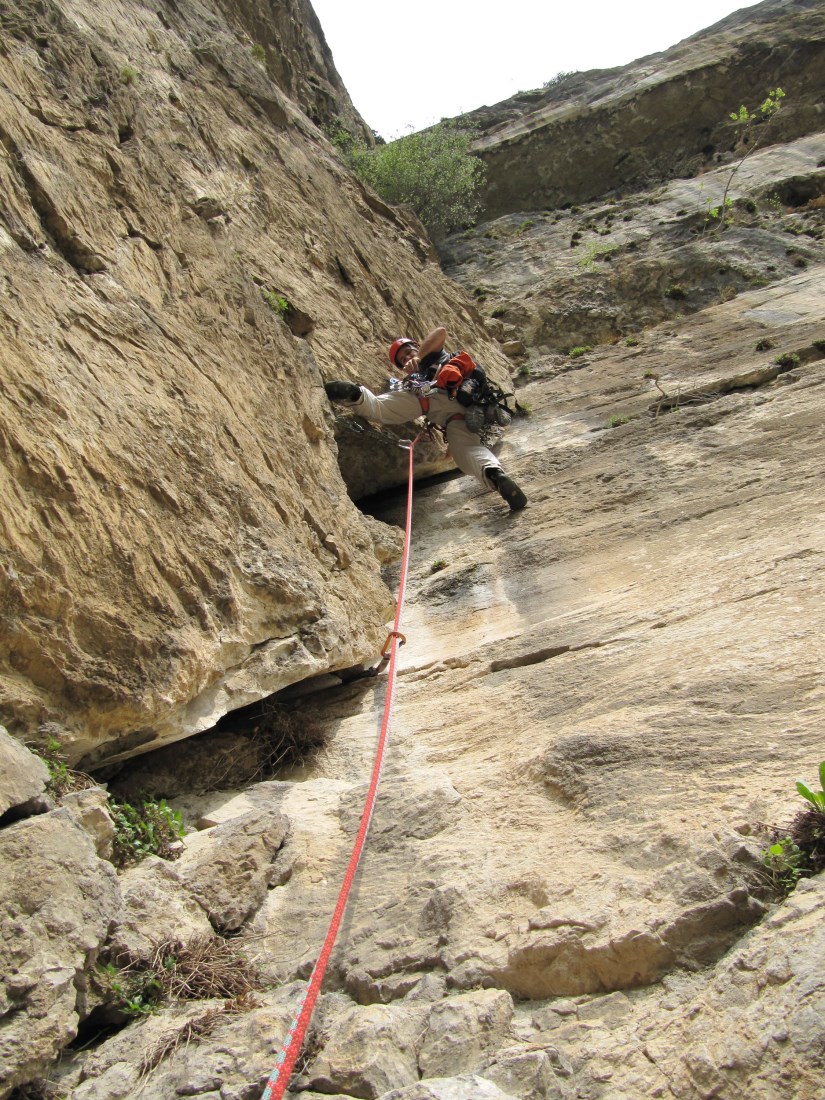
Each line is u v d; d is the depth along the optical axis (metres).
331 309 7.59
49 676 3.49
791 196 12.94
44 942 2.58
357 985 2.89
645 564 5.68
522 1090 2.25
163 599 3.97
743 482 6.29
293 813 4.00
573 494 7.09
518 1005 2.67
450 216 15.16
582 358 10.32
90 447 3.97
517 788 3.72
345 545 5.62
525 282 12.71
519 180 16.27
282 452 5.47
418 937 3.01
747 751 3.33
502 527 6.98
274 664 4.48
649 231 12.87
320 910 3.33
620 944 2.59
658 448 7.35
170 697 3.77
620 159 15.90
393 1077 2.40
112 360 4.44
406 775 4.12
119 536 3.91
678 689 3.92
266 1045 2.56
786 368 7.96
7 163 4.56
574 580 5.81
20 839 2.73
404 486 8.12
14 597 3.44
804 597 4.41
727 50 16.05
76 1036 2.63
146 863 3.38
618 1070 2.27
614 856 3.02
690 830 2.96
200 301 5.55
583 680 4.43
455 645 5.50
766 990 2.26
